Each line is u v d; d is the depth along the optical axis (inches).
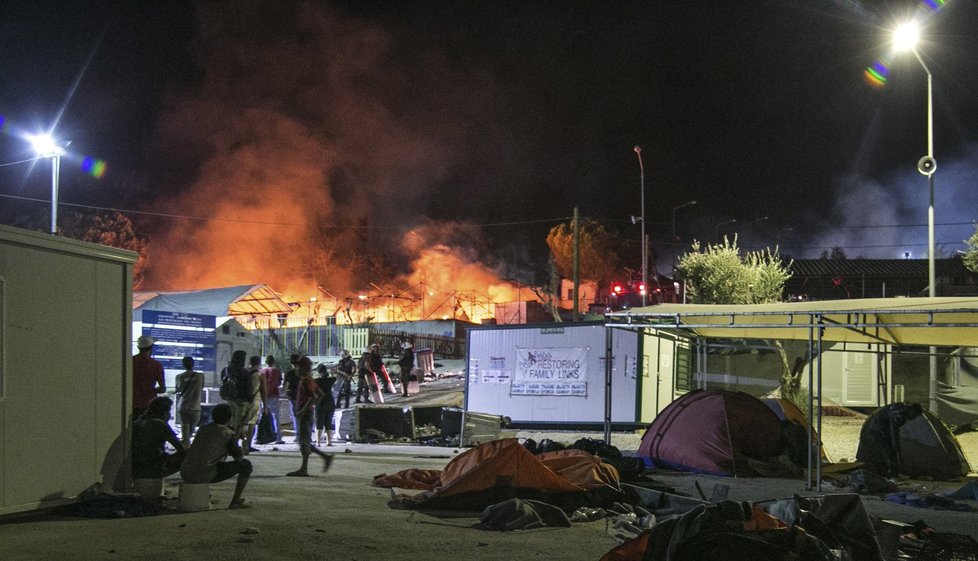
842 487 498.3
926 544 290.7
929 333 596.7
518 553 290.8
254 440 711.7
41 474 335.9
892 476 559.5
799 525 256.5
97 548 273.1
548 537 323.0
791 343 1085.1
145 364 451.2
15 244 330.0
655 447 586.9
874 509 426.0
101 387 368.8
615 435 869.2
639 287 2080.5
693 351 1059.9
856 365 1099.9
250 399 558.9
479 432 742.5
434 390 1283.2
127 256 384.2
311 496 412.8
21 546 273.6
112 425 374.0
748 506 231.8
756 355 1101.1
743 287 1199.6
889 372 1091.3
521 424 957.2
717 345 822.5
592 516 366.6
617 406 914.1
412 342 1739.7
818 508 272.5
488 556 284.4
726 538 219.1
